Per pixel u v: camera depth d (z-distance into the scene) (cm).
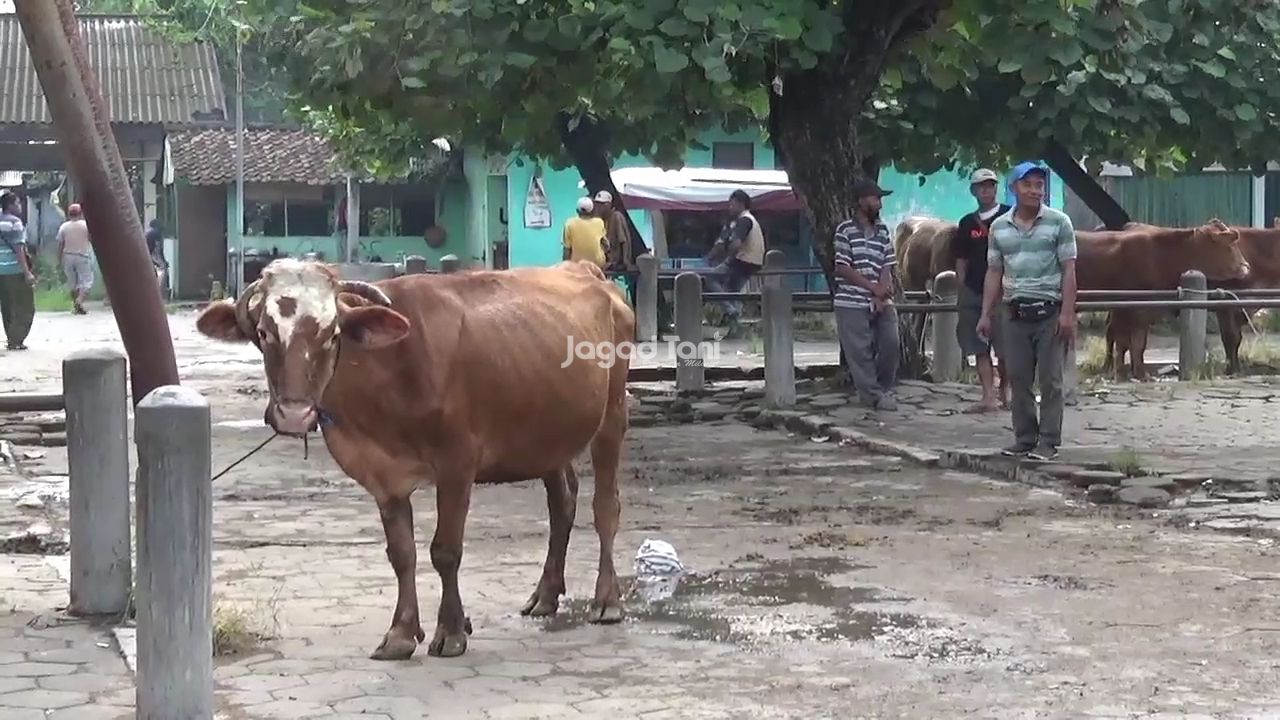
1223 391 1658
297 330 609
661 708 609
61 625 739
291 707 611
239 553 913
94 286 3666
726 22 1272
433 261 3769
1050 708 605
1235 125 1862
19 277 2184
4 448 1317
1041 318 1198
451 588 688
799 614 761
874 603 782
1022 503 1068
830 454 1302
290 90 1920
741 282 2411
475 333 680
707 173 2966
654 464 1252
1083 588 810
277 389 610
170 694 545
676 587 820
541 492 1126
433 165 3578
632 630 734
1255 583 818
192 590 546
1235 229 1922
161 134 3619
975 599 788
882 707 608
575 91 1445
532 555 908
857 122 1683
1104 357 1972
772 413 1496
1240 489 1097
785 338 1528
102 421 750
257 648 701
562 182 3406
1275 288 1925
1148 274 1827
